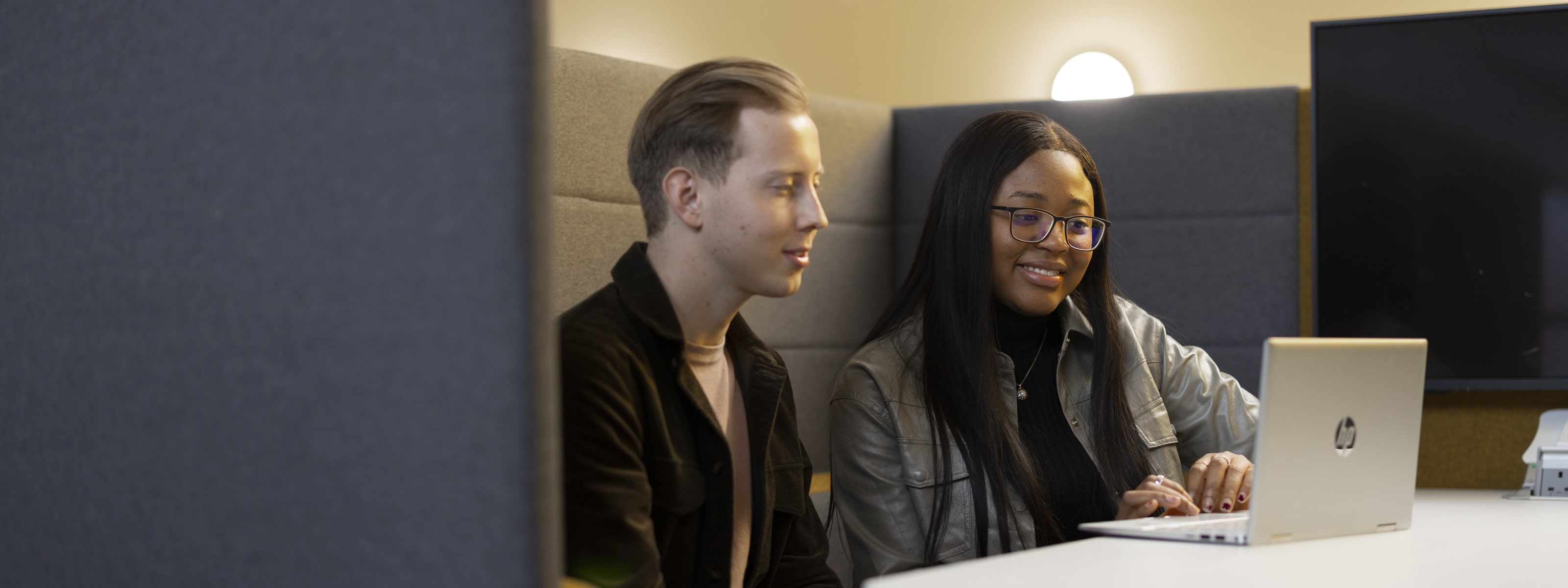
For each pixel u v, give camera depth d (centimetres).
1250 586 91
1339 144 212
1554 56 200
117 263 82
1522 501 167
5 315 89
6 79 90
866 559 154
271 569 75
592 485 97
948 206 161
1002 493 149
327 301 73
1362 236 211
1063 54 341
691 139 110
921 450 153
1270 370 108
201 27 79
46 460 86
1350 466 117
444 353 69
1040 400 167
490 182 68
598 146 199
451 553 69
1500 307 203
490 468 68
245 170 76
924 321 161
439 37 70
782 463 128
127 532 81
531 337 68
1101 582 91
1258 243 227
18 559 88
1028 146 159
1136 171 233
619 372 104
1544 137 200
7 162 90
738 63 113
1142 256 233
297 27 75
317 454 73
